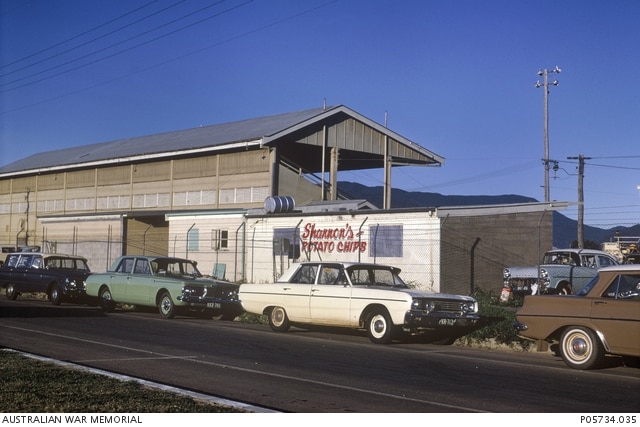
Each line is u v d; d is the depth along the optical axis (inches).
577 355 470.6
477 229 1085.8
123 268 864.3
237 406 323.3
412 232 1059.3
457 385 400.8
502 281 1110.4
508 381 416.8
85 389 352.2
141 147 1870.1
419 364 483.2
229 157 1584.6
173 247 1450.5
